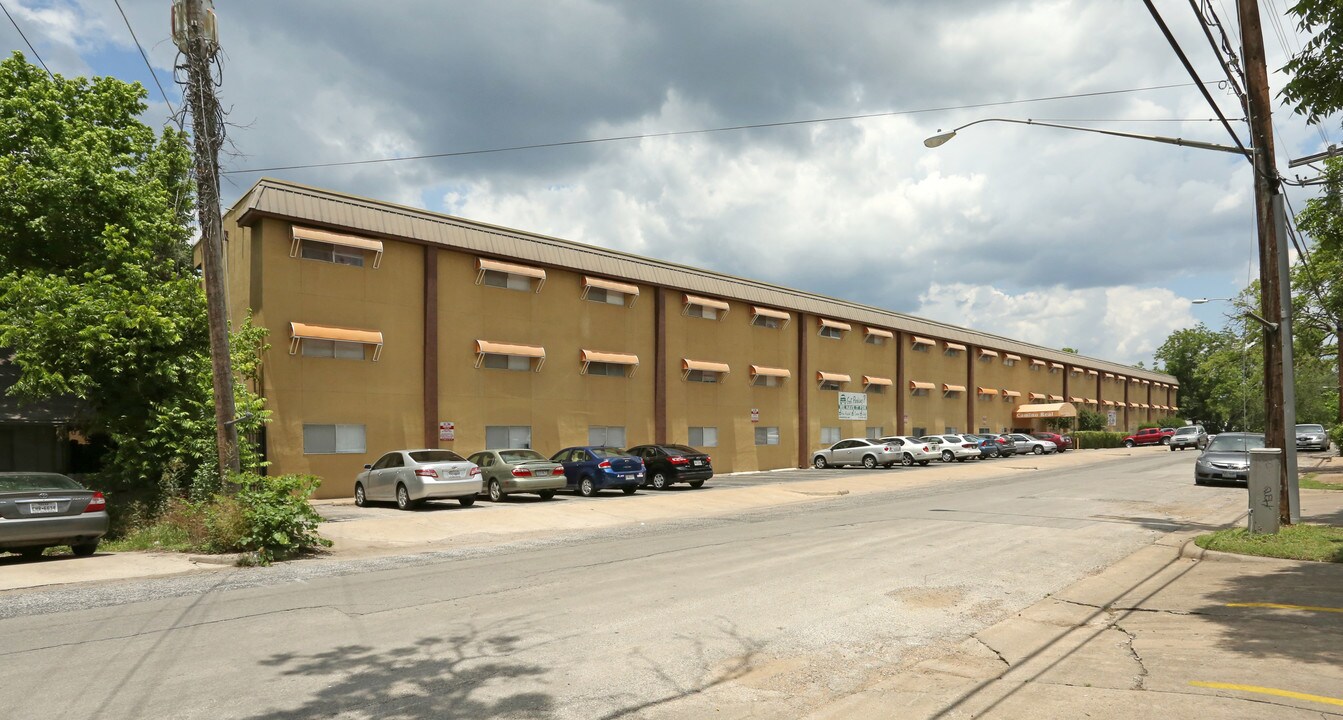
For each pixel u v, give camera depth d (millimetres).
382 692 5316
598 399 29219
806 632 6875
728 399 34656
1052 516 15250
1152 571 9766
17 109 19438
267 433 20875
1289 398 12914
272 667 5891
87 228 19094
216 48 12727
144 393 17219
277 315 21281
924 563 10188
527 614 7574
